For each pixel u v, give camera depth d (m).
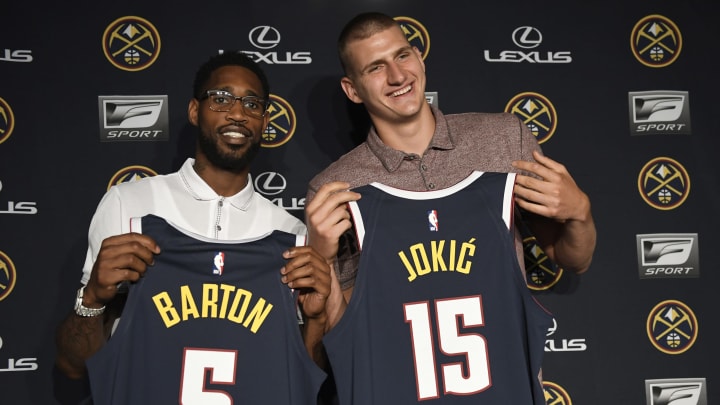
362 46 1.92
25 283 2.25
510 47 2.45
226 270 1.66
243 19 2.42
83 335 1.66
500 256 1.72
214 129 1.85
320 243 1.74
